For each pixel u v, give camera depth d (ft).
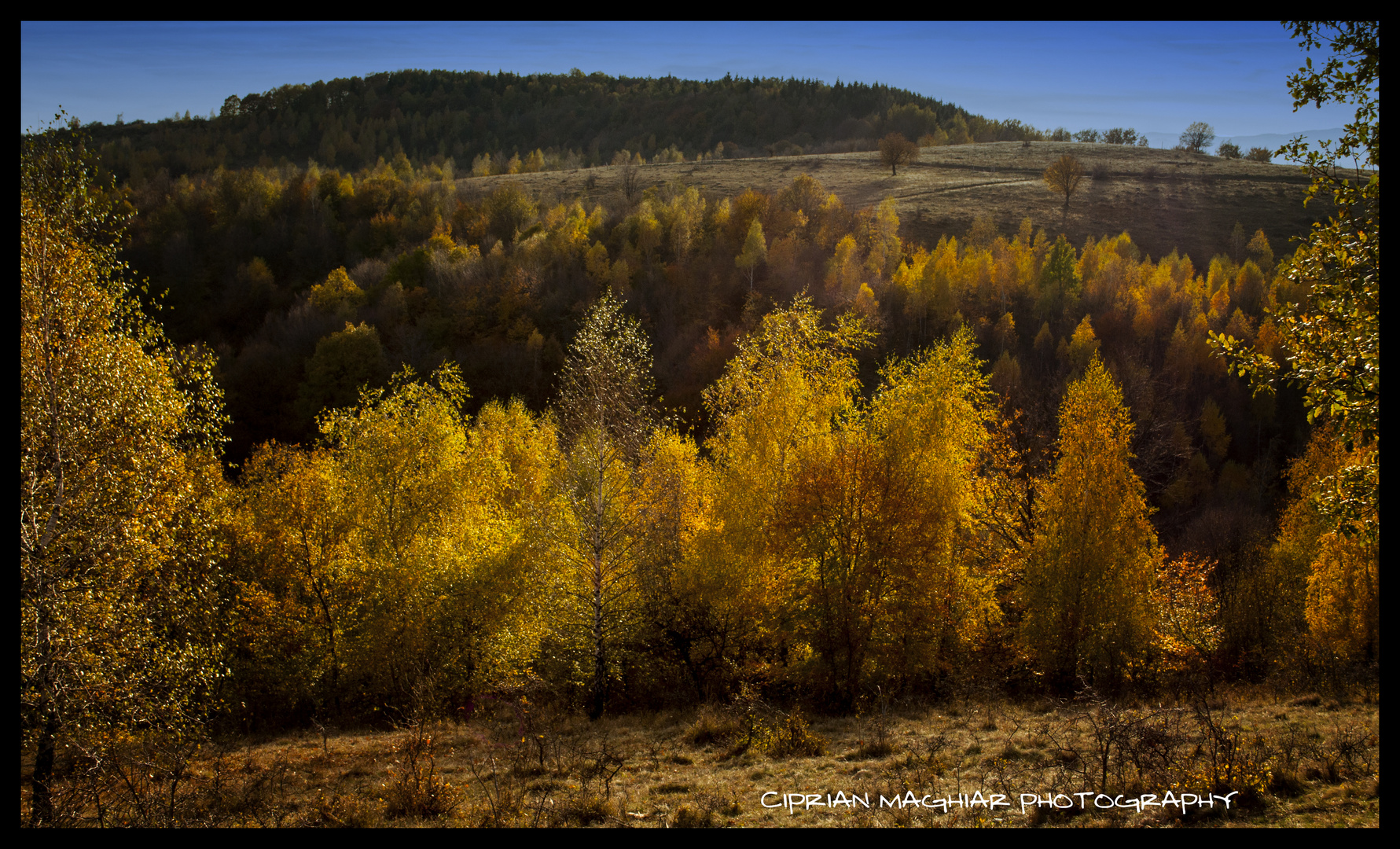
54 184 37.86
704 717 50.26
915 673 65.87
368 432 72.43
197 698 56.85
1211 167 514.68
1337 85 33.32
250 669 70.38
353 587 70.74
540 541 65.41
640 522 70.38
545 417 127.44
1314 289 36.06
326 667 70.64
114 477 38.37
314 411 215.31
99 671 36.22
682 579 70.18
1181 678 67.21
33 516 35.04
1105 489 65.77
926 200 451.12
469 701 66.74
